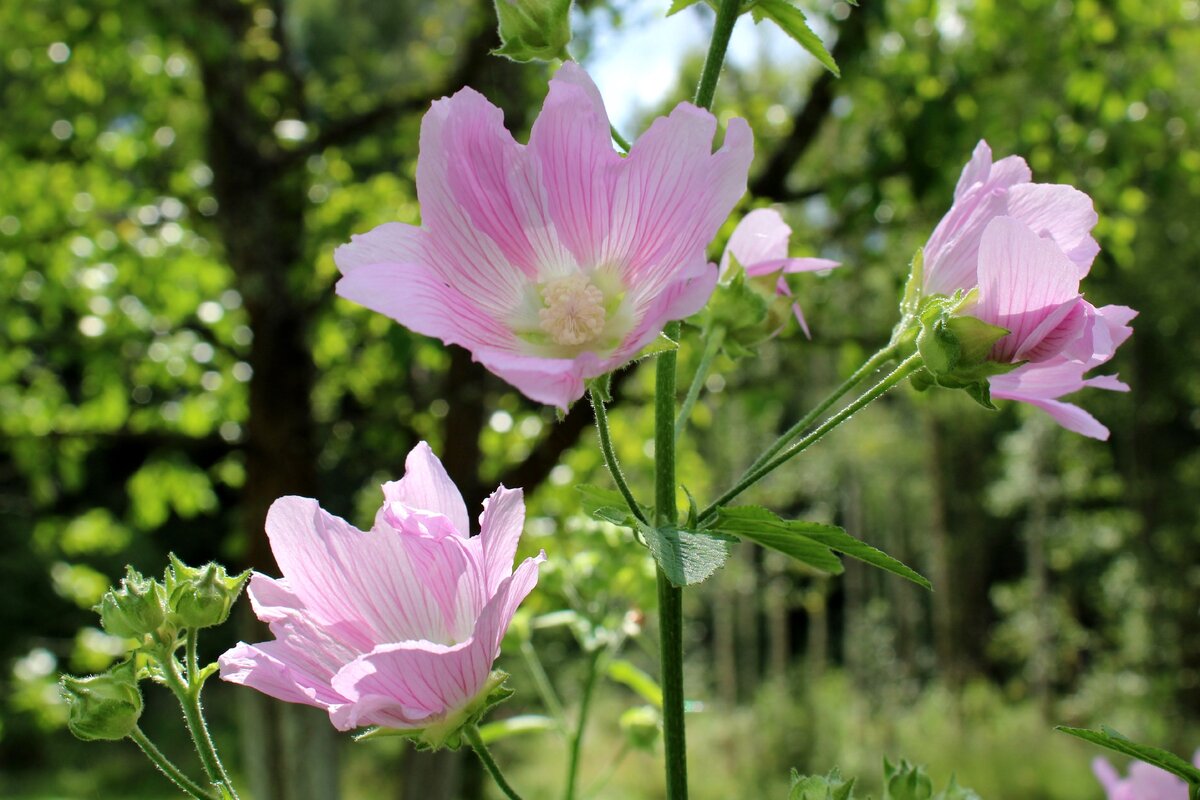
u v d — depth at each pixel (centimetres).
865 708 1778
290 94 755
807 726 1659
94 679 157
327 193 800
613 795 1402
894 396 1717
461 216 153
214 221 703
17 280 798
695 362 574
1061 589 2150
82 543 916
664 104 762
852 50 637
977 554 2214
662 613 169
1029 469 1878
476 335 152
